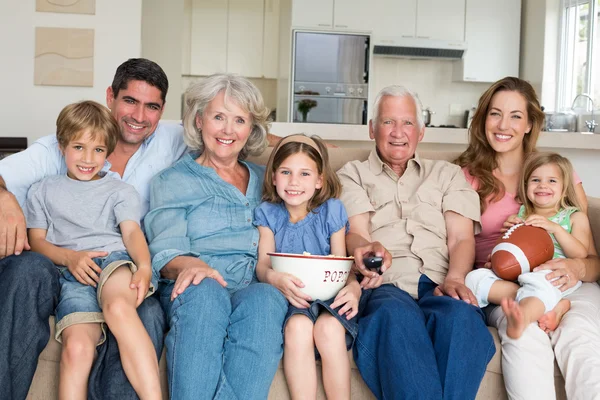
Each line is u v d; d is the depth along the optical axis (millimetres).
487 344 1729
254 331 1636
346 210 2098
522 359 1705
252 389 1611
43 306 1665
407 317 1700
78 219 1866
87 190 1903
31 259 1686
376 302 1786
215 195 1967
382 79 6637
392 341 1670
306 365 1679
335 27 6133
